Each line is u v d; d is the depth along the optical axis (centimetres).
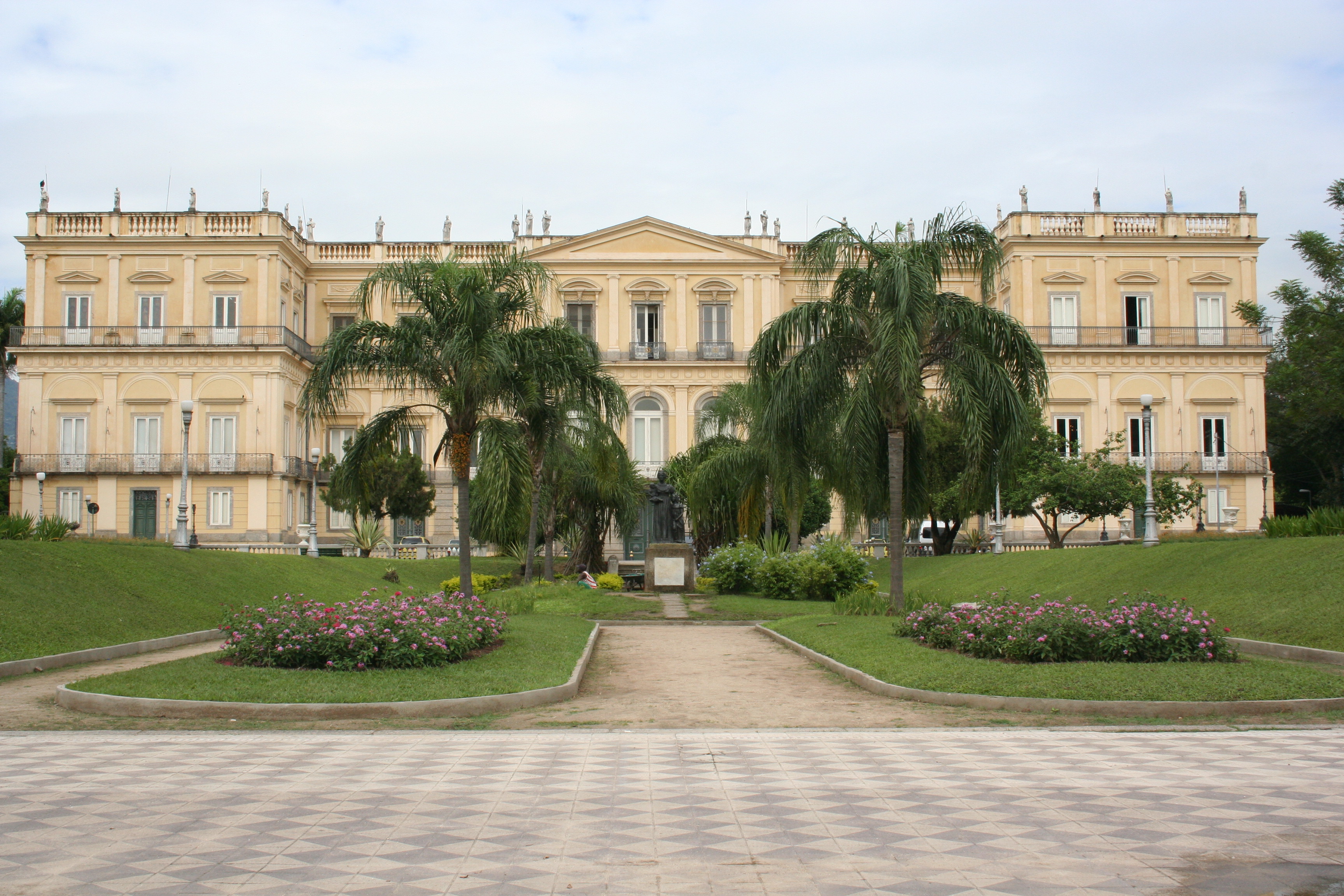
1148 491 2605
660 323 5419
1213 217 5250
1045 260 5225
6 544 1833
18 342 5031
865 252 1991
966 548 4466
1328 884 544
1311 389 2139
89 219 5016
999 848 604
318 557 3122
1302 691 1114
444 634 1355
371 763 844
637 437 5341
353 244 5494
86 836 626
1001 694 1138
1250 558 1945
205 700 1080
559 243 5384
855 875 557
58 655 1434
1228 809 691
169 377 4934
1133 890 534
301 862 577
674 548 3203
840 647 1603
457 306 1948
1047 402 2002
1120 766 829
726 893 529
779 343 1998
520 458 2039
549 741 948
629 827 650
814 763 849
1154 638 1318
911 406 1953
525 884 543
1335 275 2047
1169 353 5134
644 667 1550
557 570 3741
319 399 1962
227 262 5028
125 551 2145
